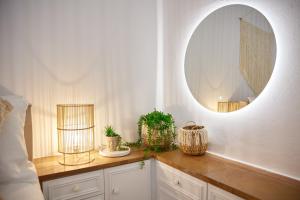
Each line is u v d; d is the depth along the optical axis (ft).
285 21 4.18
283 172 4.30
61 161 5.23
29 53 5.27
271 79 4.41
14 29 5.08
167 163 5.23
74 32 5.81
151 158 5.78
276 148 4.39
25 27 5.20
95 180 5.02
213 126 5.61
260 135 4.64
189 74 6.21
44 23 5.41
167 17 6.84
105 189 5.16
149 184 5.83
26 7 5.19
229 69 5.19
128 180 5.48
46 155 5.61
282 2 4.21
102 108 6.32
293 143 4.13
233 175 4.31
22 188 3.66
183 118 6.45
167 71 6.93
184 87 6.39
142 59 6.98
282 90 4.25
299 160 4.06
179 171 4.97
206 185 4.32
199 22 5.89
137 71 6.90
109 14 6.31
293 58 4.08
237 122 5.06
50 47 5.51
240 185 3.86
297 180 4.08
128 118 6.78
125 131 6.74
